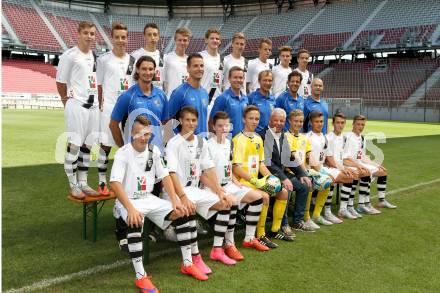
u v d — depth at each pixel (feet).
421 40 97.91
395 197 20.61
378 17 111.55
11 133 44.04
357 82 104.63
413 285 10.57
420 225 15.92
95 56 15.62
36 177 22.59
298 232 15.10
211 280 10.65
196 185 12.91
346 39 111.24
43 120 61.98
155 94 13.66
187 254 11.01
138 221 10.25
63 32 124.57
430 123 83.41
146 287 9.82
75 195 13.10
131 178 11.24
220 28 139.95
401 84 97.81
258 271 11.30
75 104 14.83
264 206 13.42
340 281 10.71
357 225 16.01
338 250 13.08
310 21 123.95
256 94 16.88
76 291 9.75
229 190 13.34
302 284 10.47
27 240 13.17
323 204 16.26
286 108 17.75
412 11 106.83
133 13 144.97
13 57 118.83
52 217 15.71
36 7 126.00
